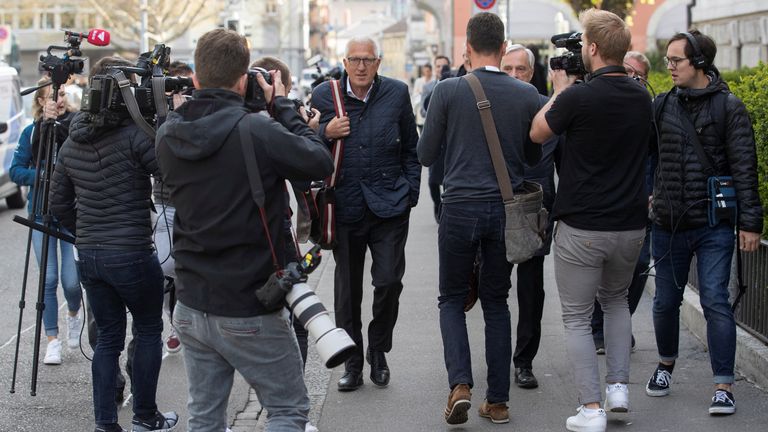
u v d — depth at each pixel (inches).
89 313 263.9
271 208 164.7
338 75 299.3
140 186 215.3
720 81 234.4
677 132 235.1
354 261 263.9
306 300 161.3
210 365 169.2
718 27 928.9
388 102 258.5
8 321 363.6
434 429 232.8
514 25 1206.3
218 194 162.7
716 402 233.6
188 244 165.5
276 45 3334.2
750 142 231.0
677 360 281.7
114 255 213.5
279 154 162.9
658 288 246.2
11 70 682.2
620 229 217.3
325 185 257.0
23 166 294.4
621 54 216.1
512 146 226.5
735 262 286.7
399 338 317.1
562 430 228.8
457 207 226.8
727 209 232.4
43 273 237.8
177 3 1841.8
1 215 668.7
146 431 225.1
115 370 224.2
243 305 162.7
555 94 228.1
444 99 227.9
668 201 237.5
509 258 224.1
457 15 1510.8
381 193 257.3
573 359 223.3
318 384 273.4
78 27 2559.1
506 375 233.3
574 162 217.9
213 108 165.0
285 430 166.7
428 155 232.5
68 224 226.4
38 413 254.5
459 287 232.7
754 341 266.4
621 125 214.5
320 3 4931.1
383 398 257.3
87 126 213.6
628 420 233.0
